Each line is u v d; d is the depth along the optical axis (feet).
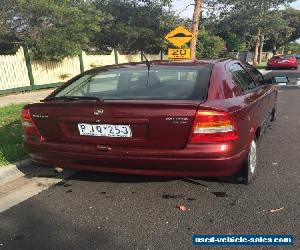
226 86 13.99
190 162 12.46
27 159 17.89
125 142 12.92
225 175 13.02
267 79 23.06
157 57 96.27
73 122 13.47
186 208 13.26
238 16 109.60
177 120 12.27
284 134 24.35
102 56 69.26
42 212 13.24
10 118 27.78
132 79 14.55
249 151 14.48
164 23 92.48
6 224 12.41
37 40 50.60
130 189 15.01
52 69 55.57
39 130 14.19
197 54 105.91
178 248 10.75
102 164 13.47
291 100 41.37
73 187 15.43
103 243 11.12
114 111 12.78
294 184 15.38
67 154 13.71
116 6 92.22
